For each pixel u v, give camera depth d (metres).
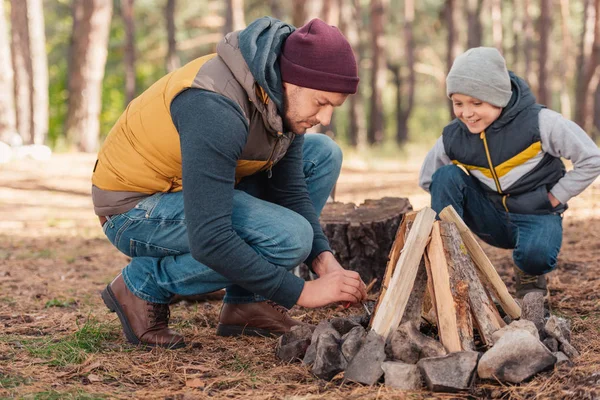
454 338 2.81
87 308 4.25
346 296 2.87
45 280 5.20
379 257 4.47
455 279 2.89
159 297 3.28
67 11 32.41
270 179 3.41
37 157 14.12
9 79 14.23
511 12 35.34
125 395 2.69
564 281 4.71
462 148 3.88
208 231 2.74
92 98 16.84
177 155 2.97
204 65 2.86
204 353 3.24
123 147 3.08
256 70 2.72
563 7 30.39
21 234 7.69
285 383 2.80
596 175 3.69
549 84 23.75
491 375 2.68
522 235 3.86
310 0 13.60
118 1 32.72
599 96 25.72
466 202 4.03
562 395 2.54
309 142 3.71
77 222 8.62
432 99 45.53
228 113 2.75
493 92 3.58
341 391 2.68
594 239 6.27
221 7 32.94
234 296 3.52
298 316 3.91
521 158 3.74
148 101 3.00
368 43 35.25
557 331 2.96
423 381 2.68
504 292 3.18
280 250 2.99
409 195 10.09
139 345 3.29
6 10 27.58
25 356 3.16
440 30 36.41
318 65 2.75
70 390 2.71
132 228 3.17
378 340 2.78
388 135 46.91
